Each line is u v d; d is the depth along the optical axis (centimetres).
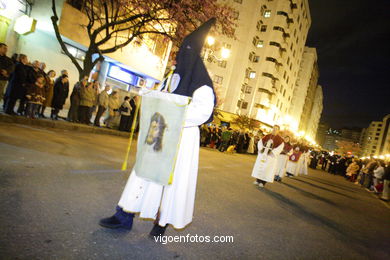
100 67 1830
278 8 4966
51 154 544
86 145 755
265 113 5212
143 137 277
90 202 346
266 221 467
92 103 1162
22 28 1334
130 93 1499
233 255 301
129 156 754
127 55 1850
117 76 1933
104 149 766
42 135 727
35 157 491
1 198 293
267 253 329
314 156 3062
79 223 281
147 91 285
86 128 1070
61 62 1595
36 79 872
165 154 264
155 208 275
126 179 498
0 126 697
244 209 507
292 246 375
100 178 465
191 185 286
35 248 219
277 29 4978
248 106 5025
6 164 411
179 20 1277
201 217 400
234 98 4650
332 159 2962
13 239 224
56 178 405
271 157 811
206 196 533
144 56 2006
